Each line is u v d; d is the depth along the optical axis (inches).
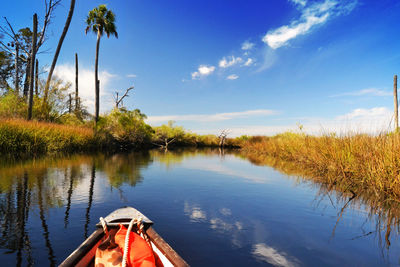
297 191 241.4
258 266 98.3
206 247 114.3
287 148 586.9
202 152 911.7
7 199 184.1
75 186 233.6
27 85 754.8
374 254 111.0
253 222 151.2
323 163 361.4
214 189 247.0
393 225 148.2
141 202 190.9
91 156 514.6
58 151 522.3
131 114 912.9
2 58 961.5
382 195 222.2
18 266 91.8
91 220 144.2
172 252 86.6
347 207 185.9
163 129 1249.4
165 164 459.2
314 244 120.8
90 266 85.2
